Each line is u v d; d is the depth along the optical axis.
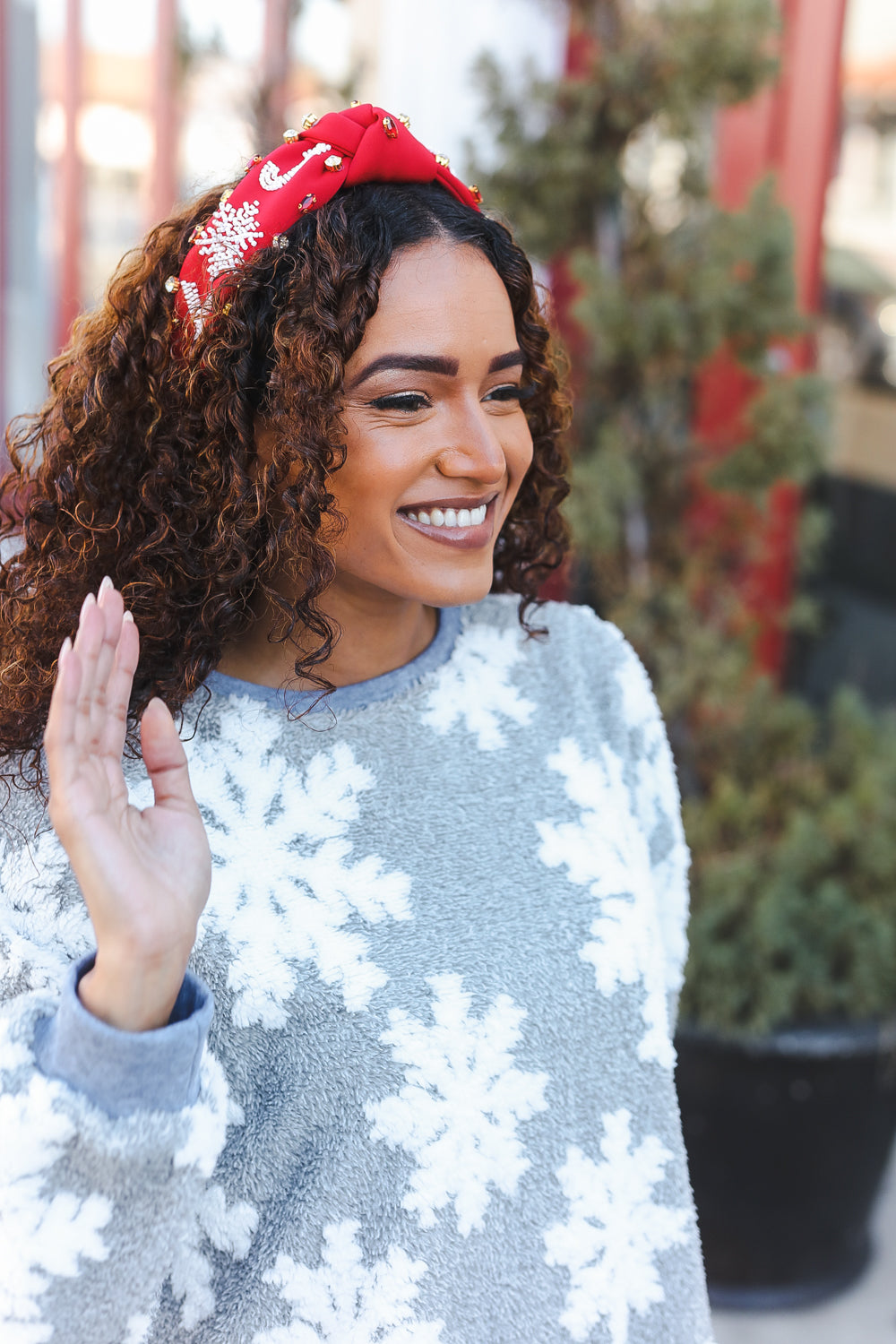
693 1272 0.90
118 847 0.62
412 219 0.77
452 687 0.92
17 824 0.77
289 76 2.67
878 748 2.09
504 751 0.92
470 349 0.78
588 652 1.05
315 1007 0.79
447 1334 0.79
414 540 0.81
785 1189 1.91
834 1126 1.89
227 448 0.82
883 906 1.96
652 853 1.06
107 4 2.83
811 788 2.05
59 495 0.85
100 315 0.88
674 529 2.09
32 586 0.86
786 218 1.93
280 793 0.84
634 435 2.03
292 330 0.76
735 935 1.91
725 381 2.38
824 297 2.43
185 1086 0.64
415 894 0.84
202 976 0.77
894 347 2.39
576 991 0.85
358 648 0.89
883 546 2.52
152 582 0.83
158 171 2.86
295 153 0.79
